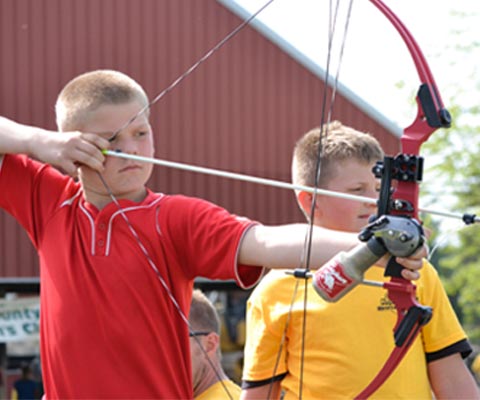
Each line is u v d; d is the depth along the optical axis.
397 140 21.12
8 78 19.12
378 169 4.29
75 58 19.53
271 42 20.59
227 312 20.03
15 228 19.12
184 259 5.07
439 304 5.93
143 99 5.34
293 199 20.80
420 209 4.55
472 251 35.75
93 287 5.03
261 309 5.98
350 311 5.73
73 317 5.03
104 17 19.73
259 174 20.56
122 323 4.96
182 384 5.13
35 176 5.52
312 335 5.75
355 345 5.68
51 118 19.34
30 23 19.28
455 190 33.19
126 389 4.93
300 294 5.85
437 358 5.93
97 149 5.02
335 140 6.00
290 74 20.73
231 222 4.95
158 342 5.00
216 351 6.77
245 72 20.53
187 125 20.09
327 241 4.57
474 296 36.03
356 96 20.84
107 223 5.11
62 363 5.04
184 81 20.12
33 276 19.17
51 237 5.29
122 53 19.84
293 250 4.66
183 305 5.16
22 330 18.41
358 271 4.10
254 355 5.98
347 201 5.90
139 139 5.23
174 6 20.12
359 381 5.63
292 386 5.86
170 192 19.89
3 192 5.53
